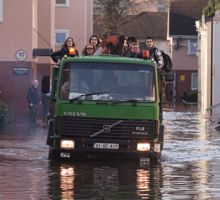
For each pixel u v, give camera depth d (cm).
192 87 12644
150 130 2923
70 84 2931
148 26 14612
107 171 2812
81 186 2439
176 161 3209
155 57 3198
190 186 2483
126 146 2923
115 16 10931
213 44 8450
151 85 2934
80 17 8150
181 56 12706
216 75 8431
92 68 2936
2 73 5706
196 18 12938
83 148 2919
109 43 3316
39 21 6669
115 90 2931
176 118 6850
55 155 3100
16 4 5728
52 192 2314
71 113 2919
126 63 2947
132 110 2919
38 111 5900
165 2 13225
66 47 3250
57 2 8112
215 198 2242
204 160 3262
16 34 5728
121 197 2241
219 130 5244
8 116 5172
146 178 2658
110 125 2914
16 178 2606
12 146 3741
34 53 5753
